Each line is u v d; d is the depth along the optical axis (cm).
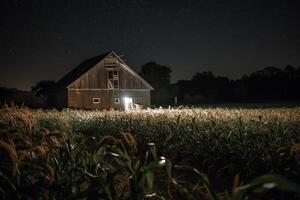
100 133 1416
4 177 342
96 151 407
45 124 1549
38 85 6353
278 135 803
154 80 7394
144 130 1195
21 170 384
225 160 784
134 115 1656
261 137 795
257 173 659
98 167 403
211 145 844
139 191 327
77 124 1688
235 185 278
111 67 4009
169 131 1047
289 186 163
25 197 356
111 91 4000
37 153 443
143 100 4125
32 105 4462
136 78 4109
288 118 1142
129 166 341
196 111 1659
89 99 3897
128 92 4062
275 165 601
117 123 1472
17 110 856
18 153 407
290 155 562
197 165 828
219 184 674
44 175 385
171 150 926
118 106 4016
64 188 375
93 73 3934
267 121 991
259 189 226
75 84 3847
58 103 4259
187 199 332
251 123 963
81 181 394
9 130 443
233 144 805
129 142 441
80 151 433
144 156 356
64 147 457
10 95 4438
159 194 355
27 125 584
